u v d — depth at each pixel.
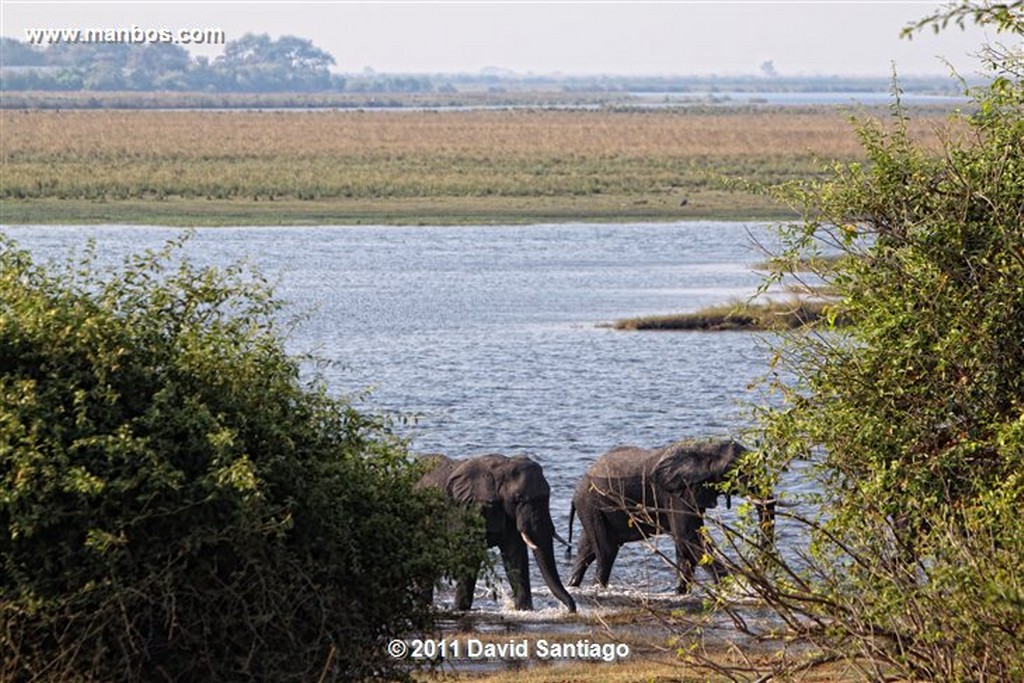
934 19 36.75
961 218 46.25
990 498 39.00
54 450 36.94
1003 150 46.66
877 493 42.44
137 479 37.00
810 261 49.38
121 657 37.75
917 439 44.44
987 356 44.16
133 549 37.78
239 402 39.84
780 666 39.88
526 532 68.44
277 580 39.16
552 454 96.50
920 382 45.34
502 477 69.31
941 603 35.16
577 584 72.25
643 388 118.12
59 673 37.31
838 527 42.25
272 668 39.34
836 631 37.19
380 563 41.47
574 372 124.38
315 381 45.16
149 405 39.16
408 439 44.72
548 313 155.62
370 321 148.62
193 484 37.66
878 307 46.09
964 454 43.22
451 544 42.56
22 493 36.31
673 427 104.56
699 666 40.94
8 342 38.47
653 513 70.44
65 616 36.91
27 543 37.12
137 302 41.22
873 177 47.81
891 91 49.22
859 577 38.66
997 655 34.28
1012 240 45.28
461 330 144.75
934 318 44.78
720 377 122.06
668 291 171.62
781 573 41.28
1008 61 47.03
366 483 41.44
